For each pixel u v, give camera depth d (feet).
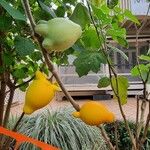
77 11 1.04
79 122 4.19
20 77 1.79
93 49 1.17
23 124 4.06
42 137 3.91
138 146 1.12
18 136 0.80
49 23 0.66
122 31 1.24
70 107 4.87
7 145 1.86
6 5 0.74
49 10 0.98
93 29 1.20
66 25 0.65
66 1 1.43
